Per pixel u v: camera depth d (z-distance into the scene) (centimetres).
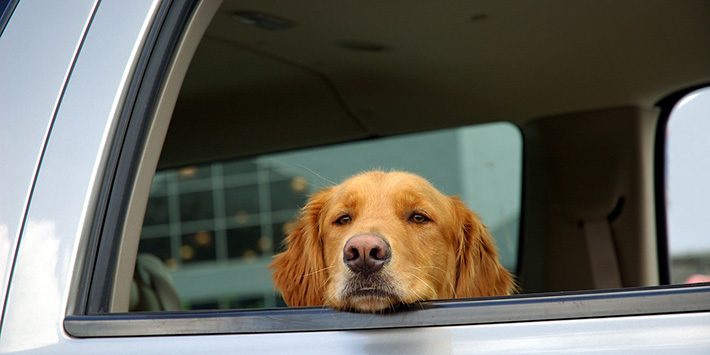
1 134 135
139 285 272
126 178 131
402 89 268
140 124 133
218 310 123
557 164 286
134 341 120
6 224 129
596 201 280
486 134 310
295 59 241
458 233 227
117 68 134
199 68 245
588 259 279
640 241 274
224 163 328
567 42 234
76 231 125
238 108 278
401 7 206
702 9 213
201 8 144
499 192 326
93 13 140
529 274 296
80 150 130
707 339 106
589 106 277
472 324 115
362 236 152
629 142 275
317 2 201
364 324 118
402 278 156
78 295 123
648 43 235
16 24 144
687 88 265
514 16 216
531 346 110
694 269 275
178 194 1197
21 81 138
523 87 267
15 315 123
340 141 317
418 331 116
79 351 119
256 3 201
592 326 110
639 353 107
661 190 279
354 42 229
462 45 234
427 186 216
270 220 1171
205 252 1205
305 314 121
